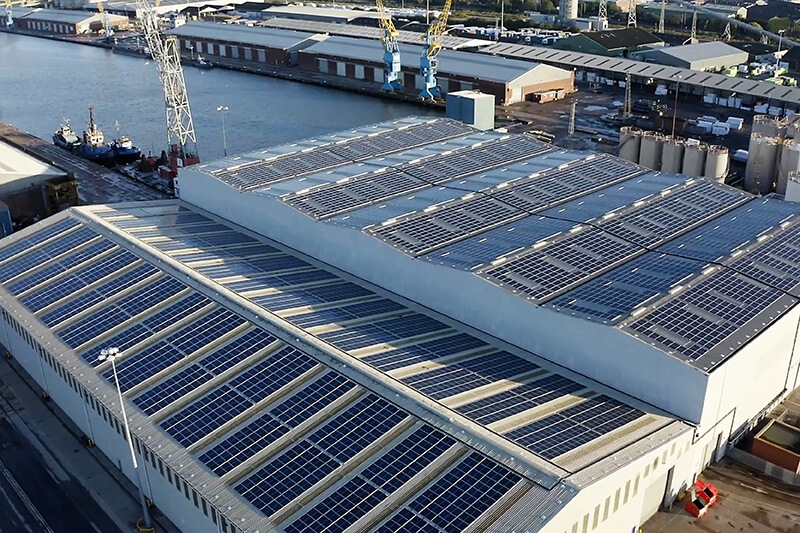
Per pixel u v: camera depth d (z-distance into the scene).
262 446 48.16
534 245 66.06
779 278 62.44
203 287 65.88
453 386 51.91
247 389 53.16
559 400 51.81
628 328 53.03
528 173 87.50
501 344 59.97
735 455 58.19
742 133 155.12
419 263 64.56
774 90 169.50
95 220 81.50
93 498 56.75
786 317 57.25
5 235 103.00
